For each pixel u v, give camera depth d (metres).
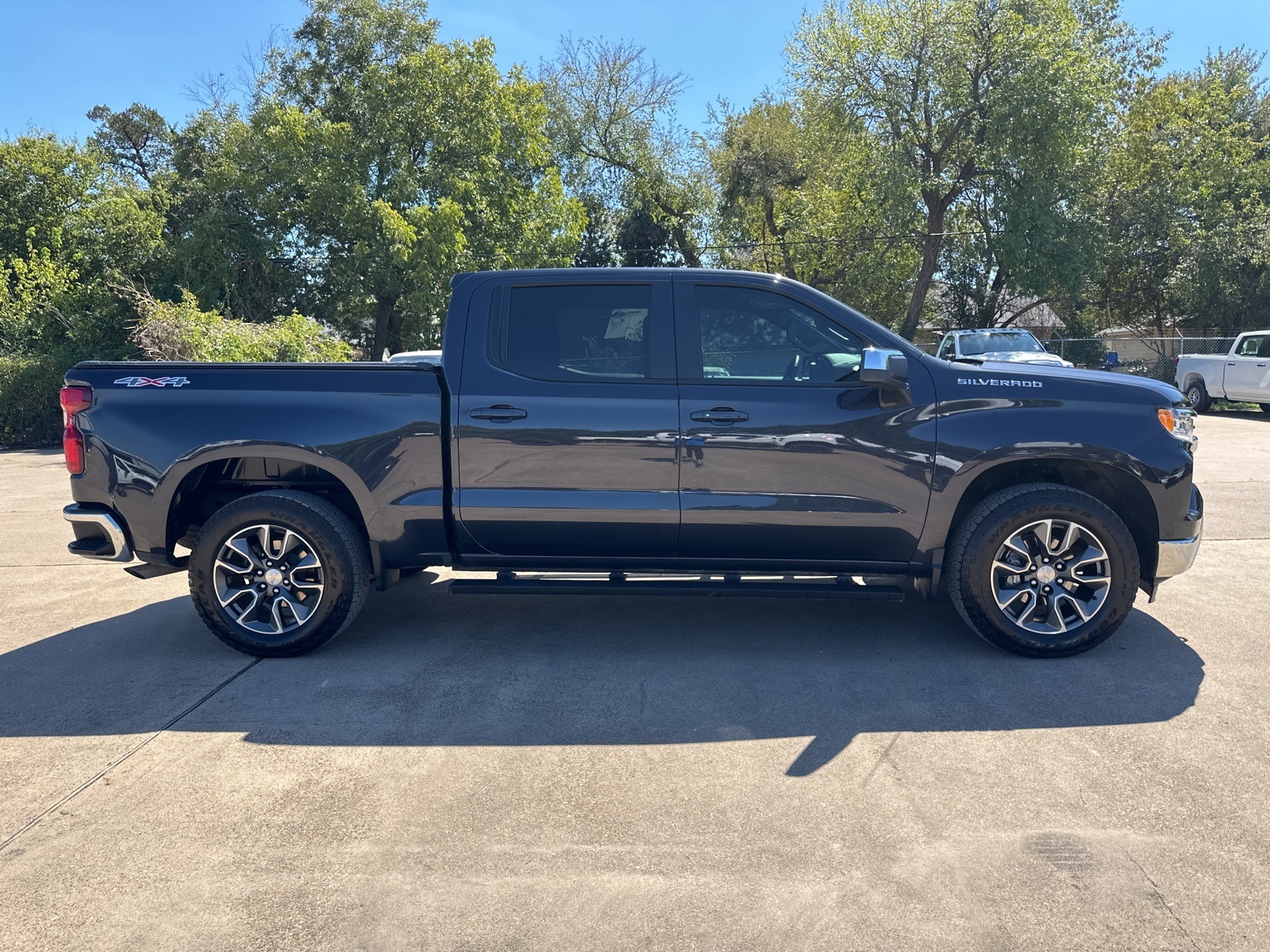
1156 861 2.71
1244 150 35.16
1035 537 4.41
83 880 2.69
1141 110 37.53
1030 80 27.33
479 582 4.60
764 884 2.63
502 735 3.67
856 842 2.84
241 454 4.52
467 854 2.80
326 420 4.52
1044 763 3.36
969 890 2.58
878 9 29.69
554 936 2.40
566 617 5.32
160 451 4.55
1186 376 21.50
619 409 4.44
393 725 3.79
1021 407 4.38
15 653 4.80
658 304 4.55
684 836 2.89
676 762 3.41
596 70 37.50
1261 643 4.69
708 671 4.37
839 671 4.35
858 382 4.45
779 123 36.88
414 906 2.54
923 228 30.31
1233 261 30.17
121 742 3.65
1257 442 14.41
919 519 4.42
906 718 3.79
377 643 4.87
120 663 4.60
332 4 29.09
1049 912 2.48
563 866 2.73
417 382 4.55
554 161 37.62
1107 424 4.36
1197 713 3.80
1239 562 6.44
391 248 26.38
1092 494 4.73
